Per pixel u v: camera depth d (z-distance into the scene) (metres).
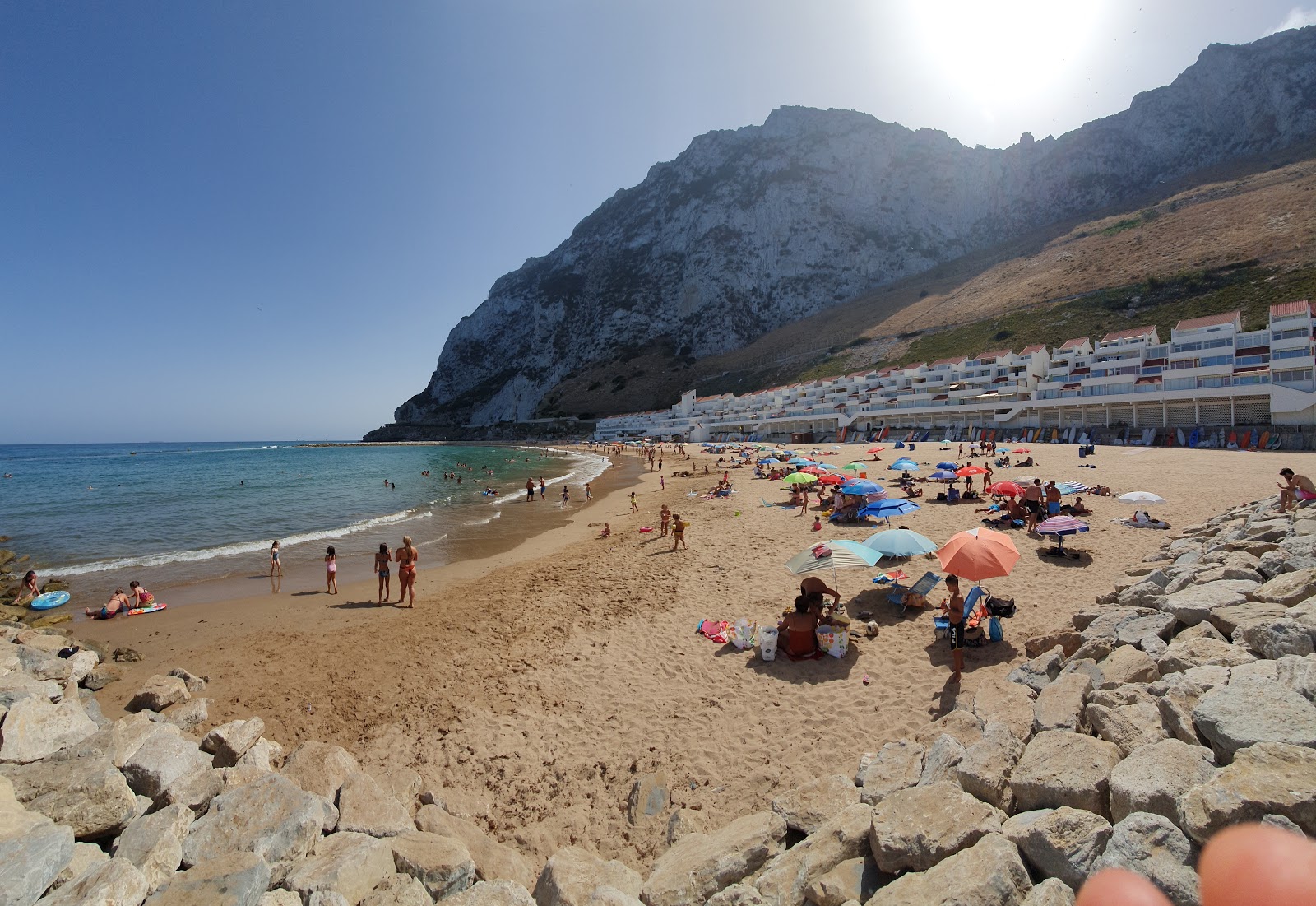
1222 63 145.75
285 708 9.77
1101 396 56.81
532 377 192.88
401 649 12.23
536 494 41.09
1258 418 48.00
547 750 8.13
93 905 3.72
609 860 5.86
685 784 7.14
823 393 92.56
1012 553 9.98
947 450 51.50
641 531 24.08
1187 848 3.74
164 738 6.36
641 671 10.27
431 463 78.44
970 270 139.50
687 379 153.50
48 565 20.84
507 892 4.47
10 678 8.05
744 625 10.88
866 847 4.66
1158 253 93.94
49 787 4.98
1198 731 4.93
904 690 8.59
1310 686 4.94
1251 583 7.79
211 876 4.17
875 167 179.00
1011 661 9.03
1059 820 4.12
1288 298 63.59
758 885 4.58
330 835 5.34
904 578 13.13
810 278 170.00
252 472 67.88
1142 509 18.81
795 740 7.77
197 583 18.06
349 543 24.22
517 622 13.42
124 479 58.72
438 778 7.57
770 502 28.47
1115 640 7.49
